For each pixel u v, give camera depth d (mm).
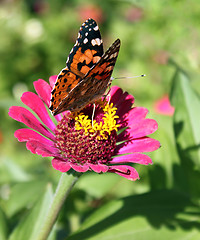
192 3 503
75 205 422
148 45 621
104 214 365
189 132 385
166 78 616
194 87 438
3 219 360
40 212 355
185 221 360
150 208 366
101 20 829
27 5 870
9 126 664
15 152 636
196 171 383
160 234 355
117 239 353
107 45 755
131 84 631
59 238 425
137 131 351
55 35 726
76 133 346
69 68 337
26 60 695
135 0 571
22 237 351
